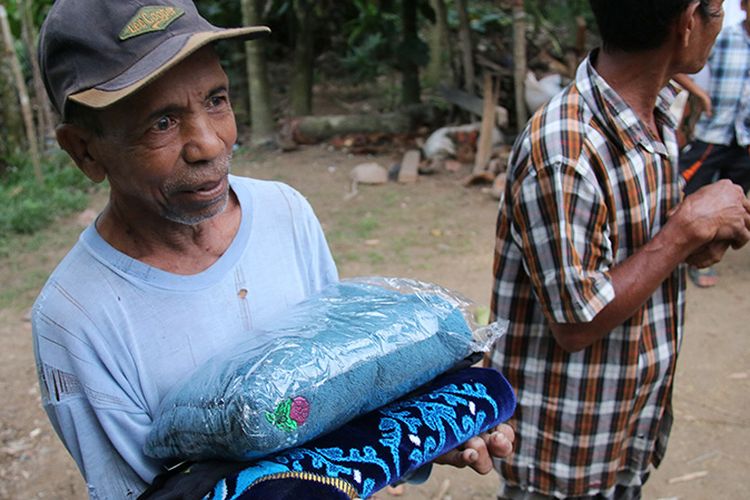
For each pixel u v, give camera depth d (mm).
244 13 6637
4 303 4219
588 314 1486
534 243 1533
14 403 3334
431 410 1097
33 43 6453
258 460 960
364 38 8812
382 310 1100
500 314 1731
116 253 1079
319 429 968
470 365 1226
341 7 9359
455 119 6914
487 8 8750
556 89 6094
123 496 1090
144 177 986
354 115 7172
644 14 1423
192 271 1127
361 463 985
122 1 945
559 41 7953
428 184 5871
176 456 1043
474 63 6863
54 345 1054
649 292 1515
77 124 996
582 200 1486
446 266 4500
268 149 6906
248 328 1152
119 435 1062
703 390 3295
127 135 960
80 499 2773
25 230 5195
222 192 1034
